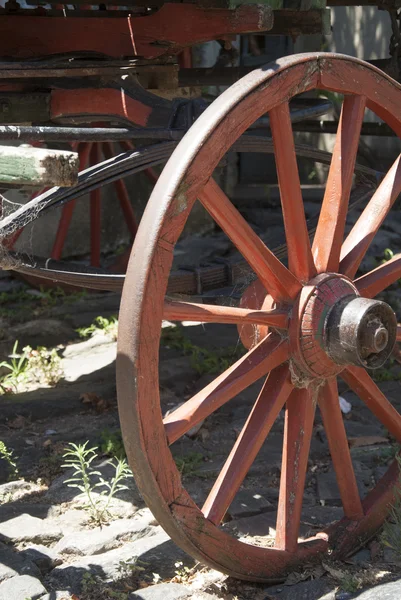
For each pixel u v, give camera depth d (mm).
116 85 4695
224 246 9992
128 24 4988
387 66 5980
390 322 3709
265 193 11250
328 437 4031
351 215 10320
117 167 3990
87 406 5777
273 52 10734
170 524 3406
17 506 4445
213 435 5371
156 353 3283
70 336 7199
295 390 3883
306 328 3703
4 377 6133
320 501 4621
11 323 7469
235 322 3605
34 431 5387
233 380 3625
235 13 4395
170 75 5281
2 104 4855
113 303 8102
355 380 4043
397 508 4062
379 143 11008
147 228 3248
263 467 4957
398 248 9664
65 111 4930
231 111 3393
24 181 3029
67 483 4707
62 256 9586
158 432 3314
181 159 3293
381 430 5469
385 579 3793
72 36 5125
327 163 5082
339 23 11469
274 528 4305
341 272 4016
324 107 4848
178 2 4859
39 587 3666
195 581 3828
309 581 3787
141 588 3770
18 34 5211
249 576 3703
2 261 3703
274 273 3691
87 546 4039
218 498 3625
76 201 9539
